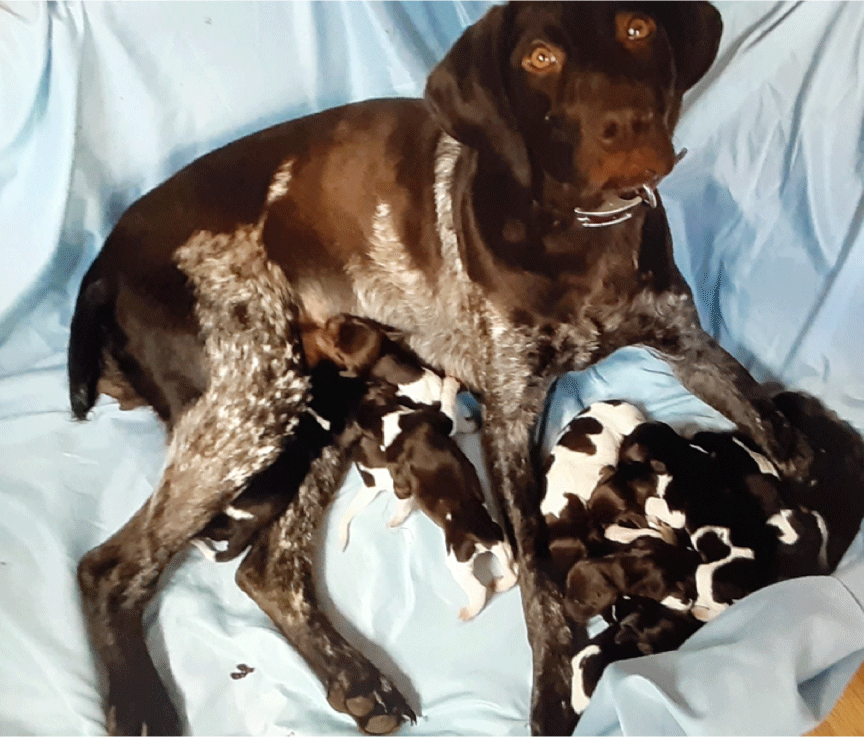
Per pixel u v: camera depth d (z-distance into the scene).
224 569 1.33
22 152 1.28
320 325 1.37
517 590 1.30
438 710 1.24
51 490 1.33
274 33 1.25
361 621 1.29
